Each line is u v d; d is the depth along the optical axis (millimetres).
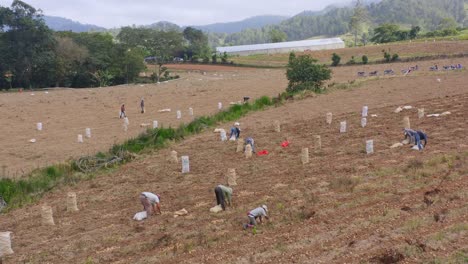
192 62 120125
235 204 18109
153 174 24359
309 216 15703
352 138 27797
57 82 88562
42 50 85000
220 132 32625
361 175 19594
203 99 53688
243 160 25391
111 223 17609
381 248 12586
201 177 22859
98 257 14391
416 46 93688
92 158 27750
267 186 20000
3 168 28625
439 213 14375
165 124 40219
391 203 15898
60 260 14492
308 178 20406
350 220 14883
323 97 45219
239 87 62031
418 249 12195
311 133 30641
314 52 108375
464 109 32906
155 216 17844
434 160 19969
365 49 101438
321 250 12961
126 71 91250
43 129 41344
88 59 89250
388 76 56156
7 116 48156
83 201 20875
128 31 129000
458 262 11367
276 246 13539
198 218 16969
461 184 16875
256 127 34438
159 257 13836
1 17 80312
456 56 74875
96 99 57719
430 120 30297
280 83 63969
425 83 48688
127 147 29797
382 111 35844
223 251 13789
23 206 21156
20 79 85312
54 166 26734
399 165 20344
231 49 148875
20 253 15320
